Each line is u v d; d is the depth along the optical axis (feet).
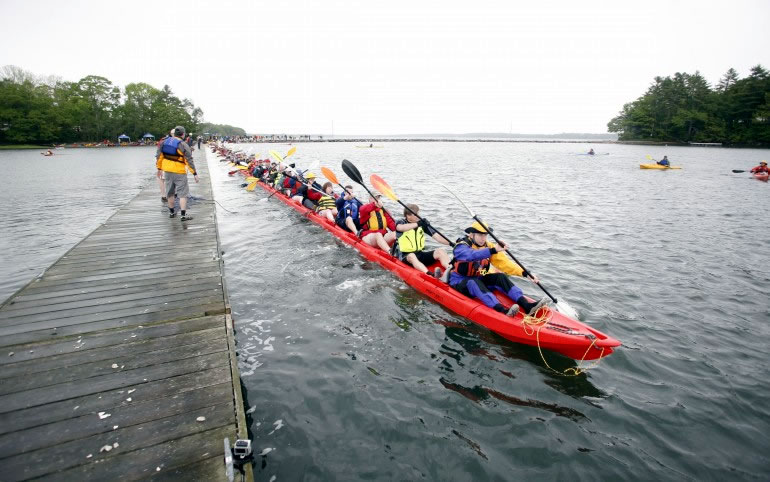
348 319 18.44
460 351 16.11
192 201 40.81
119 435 9.62
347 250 28.07
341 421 12.25
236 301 20.27
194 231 28.43
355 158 154.20
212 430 9.92
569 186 68.23
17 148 206.59
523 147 329.93
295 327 17.72
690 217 42.42
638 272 25.36
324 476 10.31
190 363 12.56
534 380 14.43
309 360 15.29
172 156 30.68
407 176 84.33
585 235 34.27
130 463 8.89
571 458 11.07
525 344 16.56
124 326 14.65
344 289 21.61
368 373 14.58
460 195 56.65
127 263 21.53
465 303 18.49
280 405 12.86
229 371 12.23
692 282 23.80
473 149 269.03
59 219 40.04
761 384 14.40
